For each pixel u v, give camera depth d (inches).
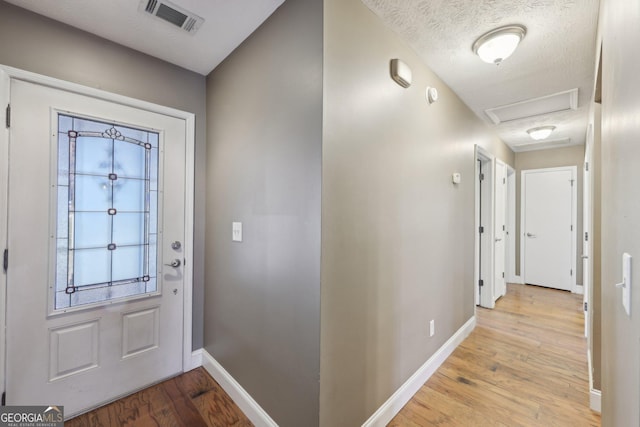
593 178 75.0
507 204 191.5
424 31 67.1
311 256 50.8
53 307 62.4
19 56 58.1
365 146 58.5
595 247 72.4
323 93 49.1
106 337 69.5
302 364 52.3
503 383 78.2
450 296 96.3
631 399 24.1
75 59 64.8
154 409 67.7
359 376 57.4
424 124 80.0
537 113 117.8
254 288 65.3
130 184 73.5
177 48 73.3
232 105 74.1
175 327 81.2
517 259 191.2
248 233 67.6
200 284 86.9
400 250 70.1
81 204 66.2
